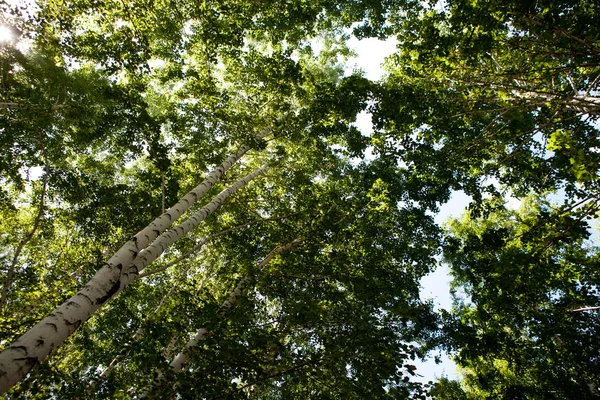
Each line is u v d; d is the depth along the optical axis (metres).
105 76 11.12
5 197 7.98
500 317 10.62
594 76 5.93
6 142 7.22
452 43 5.80
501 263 5.85
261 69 8.66
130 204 7.89
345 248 9.05
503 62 6.16
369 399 4.25
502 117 7.06
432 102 7.02
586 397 8.89
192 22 7.88
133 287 8.38
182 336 5.46
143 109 7.28
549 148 4.14
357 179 10.90
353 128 9.19
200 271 11.07
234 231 8.88
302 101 10.77
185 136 8.98
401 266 9.63
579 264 9.35
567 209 4.89
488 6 4.89
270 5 8.39
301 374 4.57
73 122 8.97
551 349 9.62
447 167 7.99
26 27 6.16
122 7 6.15
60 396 4.07
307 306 5.96
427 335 10.20
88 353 6.68
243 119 8.66
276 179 10.63
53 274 7.11
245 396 4.10
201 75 8.71
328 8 10.83
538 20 4.61
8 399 3.72
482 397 12.59
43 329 3.04
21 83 7.93
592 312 9.52
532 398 10.22
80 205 8.07
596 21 4.53
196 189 6.89
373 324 6.32
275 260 7.97
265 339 4.69
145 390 4.50
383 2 10.02
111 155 11.77
